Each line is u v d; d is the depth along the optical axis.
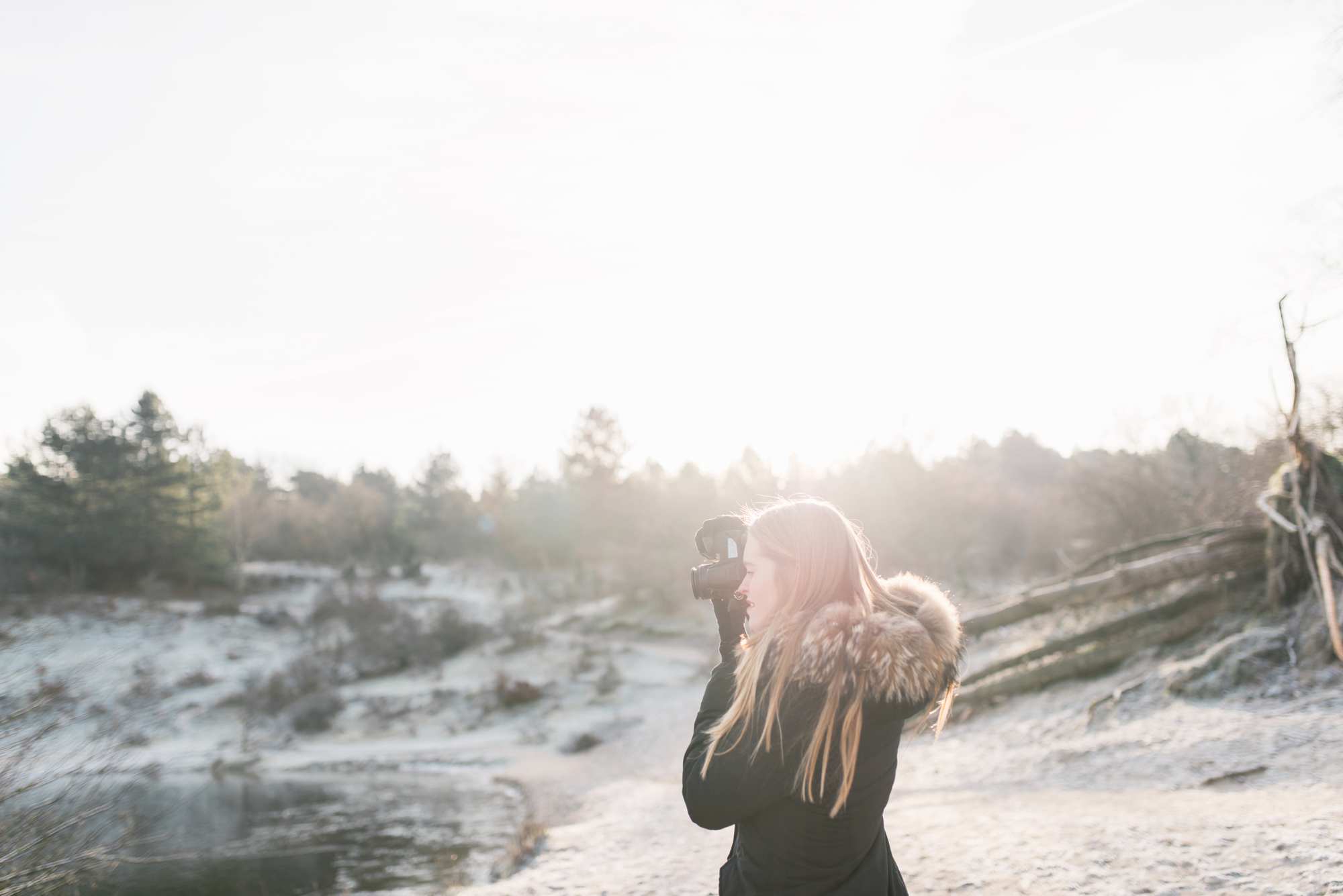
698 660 37.28
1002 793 9.45
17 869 5.96
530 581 64.75
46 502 56.50
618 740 25.81
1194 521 21.83
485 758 25.88
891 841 7.29
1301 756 8.27
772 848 1.75
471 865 13.11
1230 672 11.57
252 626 47.91
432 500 95.06
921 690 1.66
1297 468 12.84
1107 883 5.16
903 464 50.78
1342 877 4.54
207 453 66.56
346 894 11.80
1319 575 12.20
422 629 44.53
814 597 1.78
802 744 1.65
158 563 59.00
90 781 6.70
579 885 7.79
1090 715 12.36
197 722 31.59
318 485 110.25
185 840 15.82
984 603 25.12
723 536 2.03
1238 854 5.23
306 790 22.48
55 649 7.21
